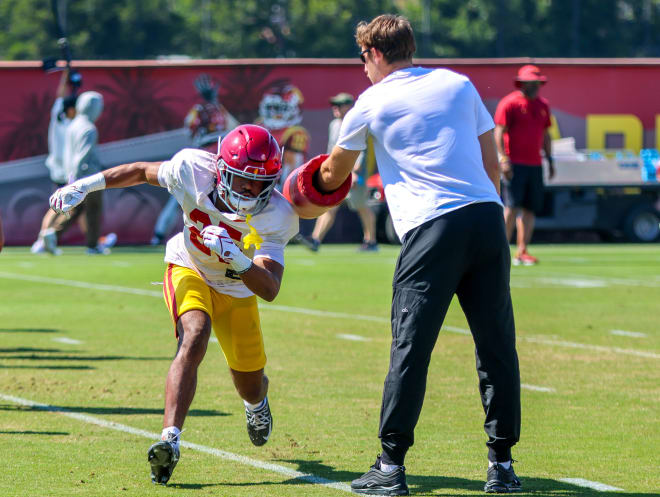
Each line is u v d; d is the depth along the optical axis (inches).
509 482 787.4
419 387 773.9
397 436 773.9
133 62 3065.9
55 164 2856.8
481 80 3193.9
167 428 770.8
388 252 2952.8
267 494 768.3
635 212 3336.6
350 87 3147.1
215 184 804.0
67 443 918.4
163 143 3083.2
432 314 770.2
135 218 3100.4
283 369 1279.5
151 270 2455.7
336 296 1990.7
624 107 3314.5
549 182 3213.6
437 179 772.6
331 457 884.6
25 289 2078.0
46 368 1269.7
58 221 2802.7
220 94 3097.9
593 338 1523.1
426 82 785.6
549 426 1003.3
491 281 781.9
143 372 1249.4
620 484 805.2
